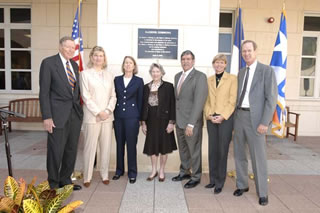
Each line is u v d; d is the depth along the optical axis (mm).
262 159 3066
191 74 3400
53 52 7008
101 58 3367
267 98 2965
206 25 3994
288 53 7012
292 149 5844
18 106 6898
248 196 3271
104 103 3404
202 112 3484
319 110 7148
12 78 7324
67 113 3074
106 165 3574
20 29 7191
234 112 3252
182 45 4012
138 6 3955
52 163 3078
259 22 6914
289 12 6914
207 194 3303
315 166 4637
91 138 3416
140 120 3598
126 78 3574
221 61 3256
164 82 3537
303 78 7352
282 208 2971
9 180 2104
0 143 5812
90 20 6879
